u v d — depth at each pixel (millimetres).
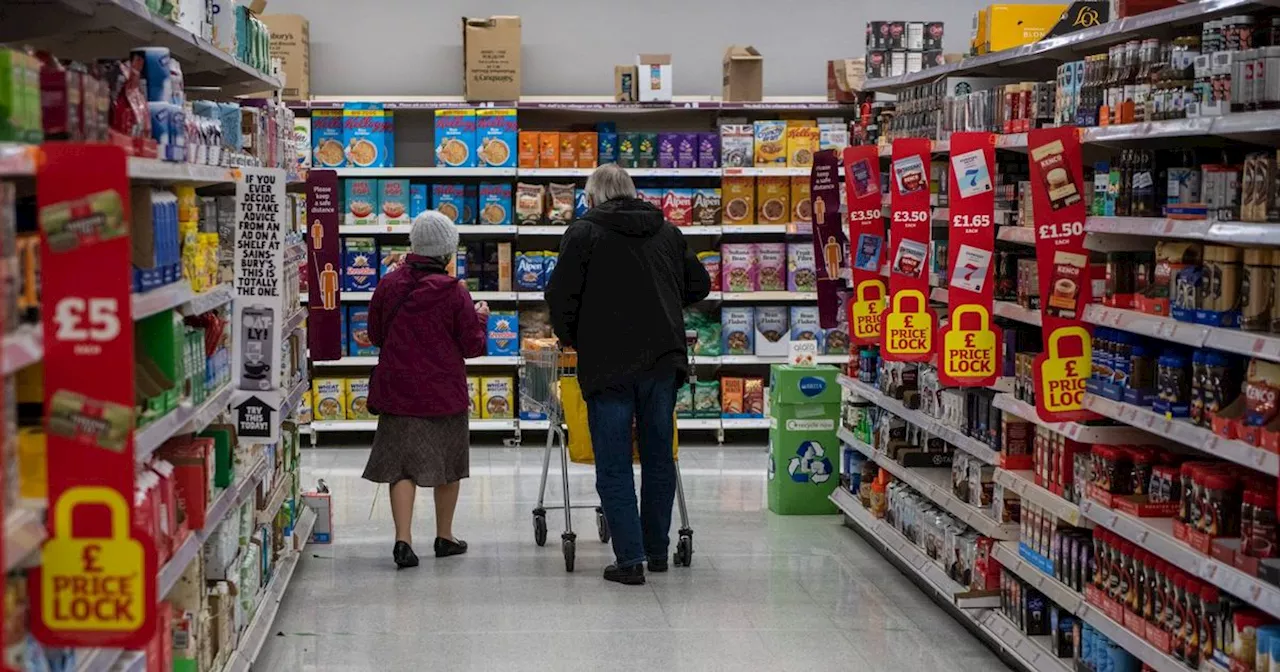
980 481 5309
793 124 9469
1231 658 3400
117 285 2260
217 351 4047
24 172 2084
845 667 4820
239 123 4512
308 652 4969
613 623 5367
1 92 2230
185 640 3521
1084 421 4379
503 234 9742
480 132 9289
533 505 7625
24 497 2363
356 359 9297
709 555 6523
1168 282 3895
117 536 2309
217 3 4418
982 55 5488
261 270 4195
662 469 6109
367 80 9875
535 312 9578
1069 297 4309
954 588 5363
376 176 9320
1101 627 4098
